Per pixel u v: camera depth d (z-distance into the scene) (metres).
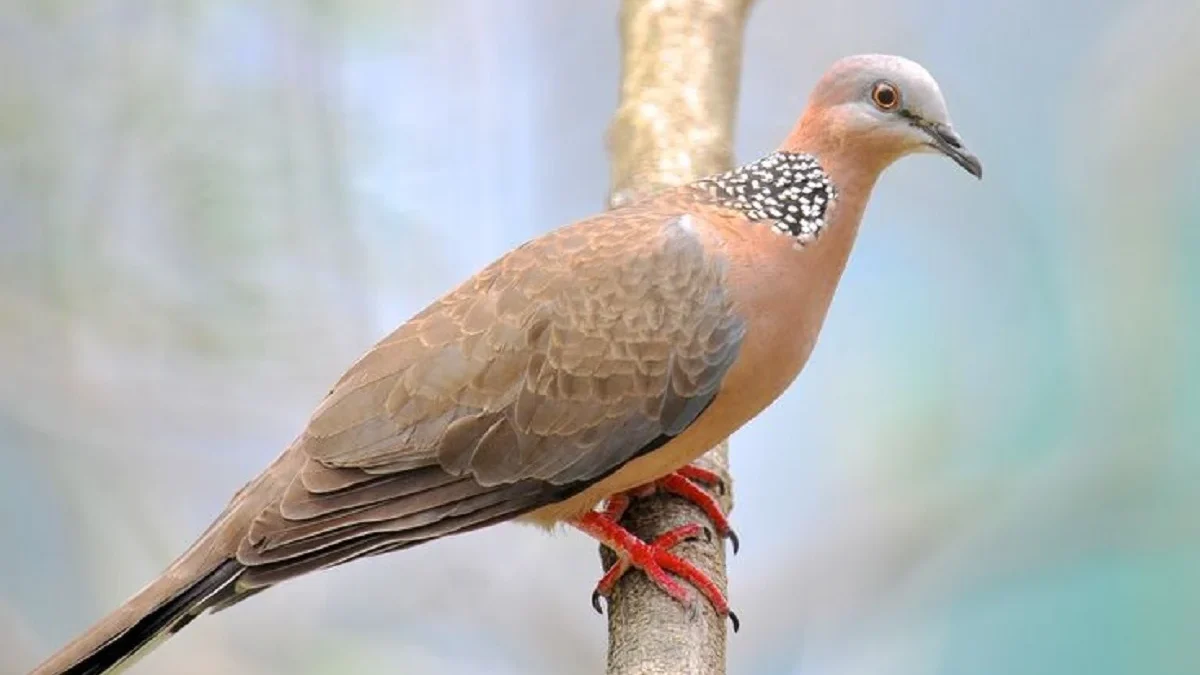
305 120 12.20
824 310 7.80
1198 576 13.77
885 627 13.64
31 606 13.08
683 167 9.37
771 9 13.52
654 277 7.56
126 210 12.00
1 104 11.73
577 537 12.97
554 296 7.61
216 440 12.92
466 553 12.88
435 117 13.00
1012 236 14.16
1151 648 13.92
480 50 13.09
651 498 8.13
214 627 12.86
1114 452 13.73
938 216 14.19
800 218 7.67
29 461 12.96
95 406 12.39
